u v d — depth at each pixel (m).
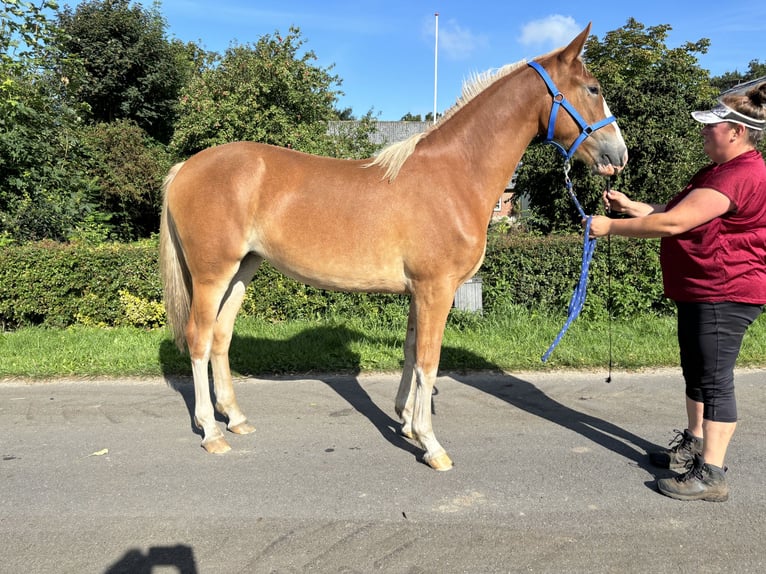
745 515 2.36
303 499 2.51
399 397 3.28
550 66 2.77
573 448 3.06
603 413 3.59
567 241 6.03
